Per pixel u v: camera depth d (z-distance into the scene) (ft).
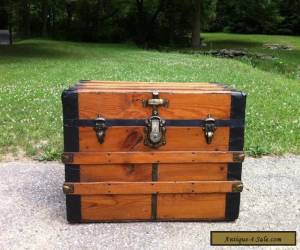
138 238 4.44
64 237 4.45
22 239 4.41
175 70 18.92
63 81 14.99
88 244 4.33
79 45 38.91
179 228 4.65
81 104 4.44
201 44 48.70
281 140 7.82
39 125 8.49
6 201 5.26
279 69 24.75
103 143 4.52
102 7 49.42
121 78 15.88
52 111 9.78
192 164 4.63
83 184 4.58
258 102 11.44
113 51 32.94
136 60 24.40
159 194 4.68
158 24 50.96
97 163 4.55
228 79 16.06
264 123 9.05
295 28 63.93
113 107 4.46
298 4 62.03
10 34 41.70
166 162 4.59
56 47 33.76
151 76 16.57
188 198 4.71
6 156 6.84
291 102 11.73
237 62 24.40
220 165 4.65
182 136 4.56
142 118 4.50
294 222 4.84
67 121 4.47
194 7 46.83
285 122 9.22
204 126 4.54
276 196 5.52
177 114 4.51
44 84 14.26
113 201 4.67
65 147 4.53
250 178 6.13
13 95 11.91
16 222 4.74
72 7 49.60
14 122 8.70
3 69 19.01
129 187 4.62
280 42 51.37
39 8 48.85
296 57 34.40
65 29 49.85
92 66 20.47
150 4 49.90
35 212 4.98
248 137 7.93
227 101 4.53
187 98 4.49
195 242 4.39
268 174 6.29
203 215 4.77
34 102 10.84
